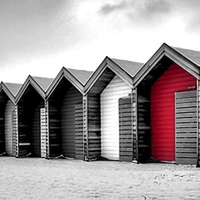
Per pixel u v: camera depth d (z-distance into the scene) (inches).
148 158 648.4
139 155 635.5
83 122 725.9
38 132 879.7
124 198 310.8
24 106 896.9
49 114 804.6
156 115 650.2
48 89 790.5
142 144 641.6
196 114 565.6
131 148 663.8
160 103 644.7
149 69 611.5
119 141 685.9
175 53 567.2
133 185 376.8
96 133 732.0
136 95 634.8
